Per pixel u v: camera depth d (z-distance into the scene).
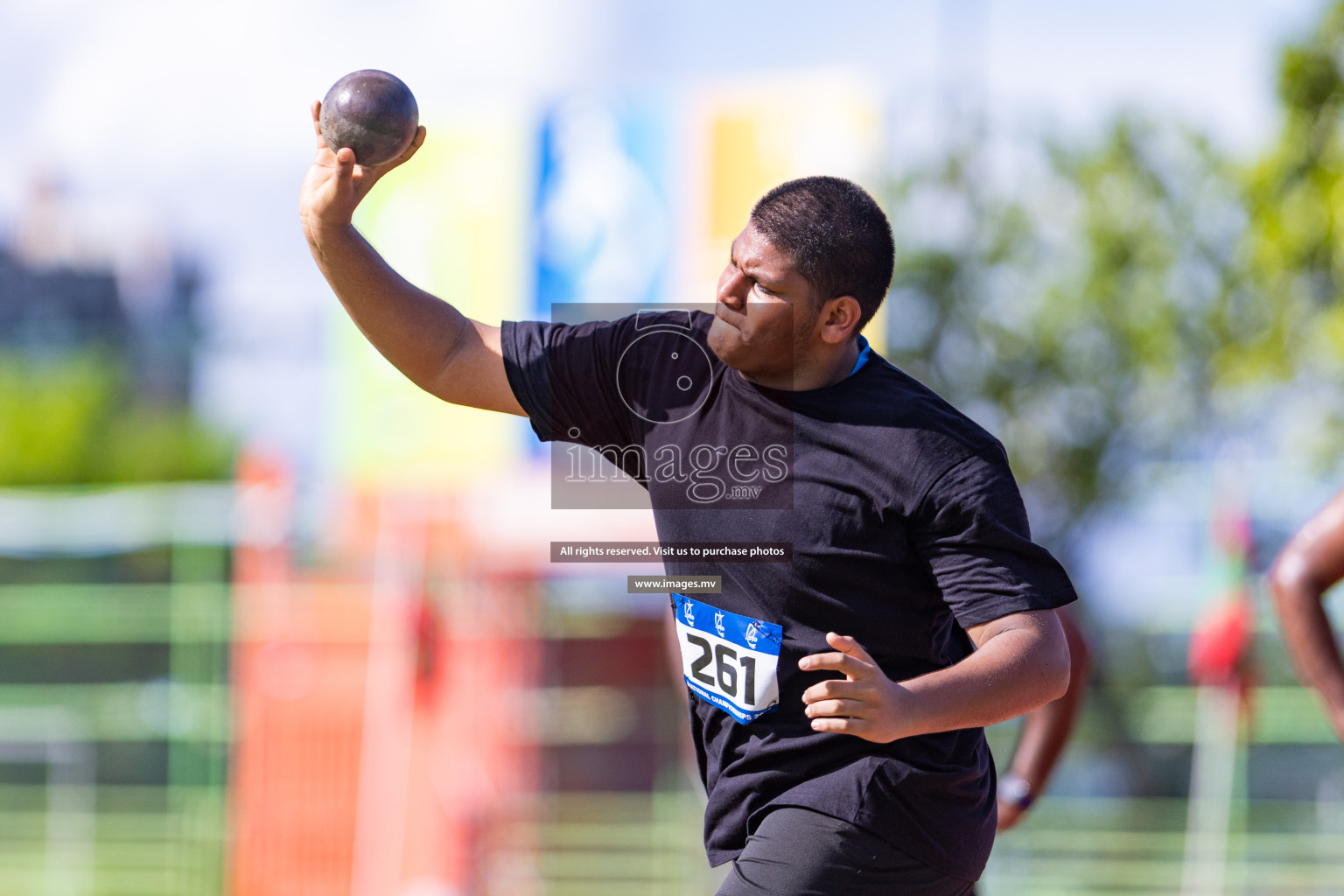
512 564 32.44
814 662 7.77
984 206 52.88
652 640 37.44
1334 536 11.87
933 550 8.92
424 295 10.20
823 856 9.06
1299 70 44.16
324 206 9.44
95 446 74.94
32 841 37.28
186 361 78.56
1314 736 33.84
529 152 41.62
